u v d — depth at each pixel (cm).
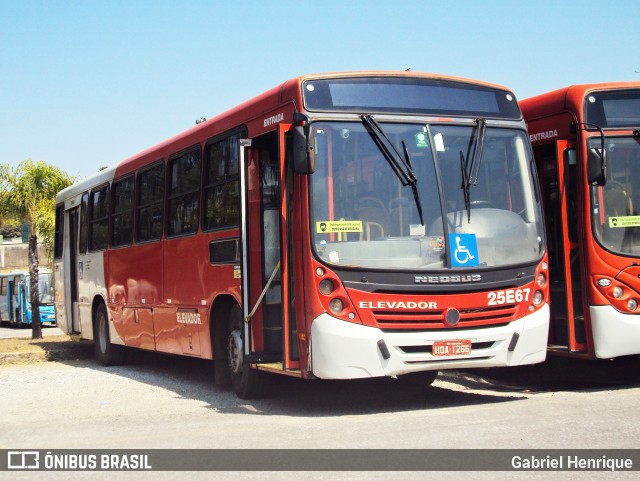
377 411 994
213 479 665
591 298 1108
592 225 1109
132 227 1605
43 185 2627
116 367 1747
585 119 1127
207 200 1258
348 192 963
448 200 998
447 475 644
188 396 1223
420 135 1007
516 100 1095
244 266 1048
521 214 1041
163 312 1430
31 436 902
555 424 828
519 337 996
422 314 952
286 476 660
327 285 938
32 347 2069
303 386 1263
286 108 1017
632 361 1409
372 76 1016
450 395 1140
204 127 1282
